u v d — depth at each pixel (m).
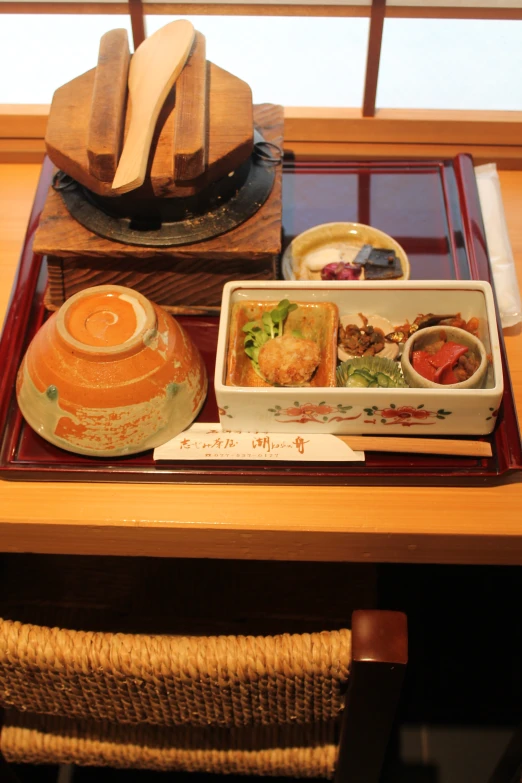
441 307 1.24
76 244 1.22
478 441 1.16
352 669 0.84
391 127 1.55
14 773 1.30
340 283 1.22
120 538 1.17
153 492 1.16
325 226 1.43
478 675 1.66
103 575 1.36
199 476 1.16
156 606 1.32
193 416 1.18
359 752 1.08
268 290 1.22
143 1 1.40
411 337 1.19
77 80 1.24
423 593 1.72
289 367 1.16
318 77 1.61
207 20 1.53
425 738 1.62
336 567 1.36
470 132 1.55
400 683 0.87
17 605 1.33
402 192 1.52
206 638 0.88
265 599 1.33
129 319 1.13
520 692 1.65
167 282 1.30
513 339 1.33
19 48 1.56
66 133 1.18
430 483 1.16
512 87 1.58
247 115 1.19
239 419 1.16
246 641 0.87
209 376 1.27
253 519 1.14
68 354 1.10
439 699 1.65
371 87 1.48
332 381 1.17
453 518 1.13
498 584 1.72
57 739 1.17
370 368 1.21
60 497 1.16
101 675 0.89
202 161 1.10
